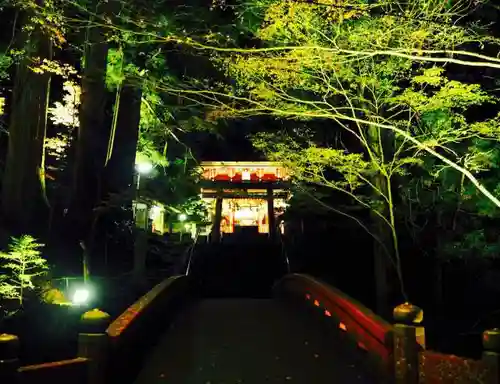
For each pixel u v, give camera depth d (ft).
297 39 33.30
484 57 25.08
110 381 23.76
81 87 49.62
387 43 30.63
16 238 41.27
